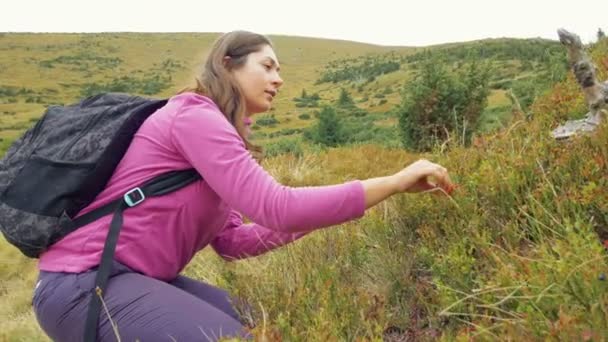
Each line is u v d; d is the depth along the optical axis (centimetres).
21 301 785
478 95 1477
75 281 208
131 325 203
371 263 284
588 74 301
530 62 9119
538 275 184
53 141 224
